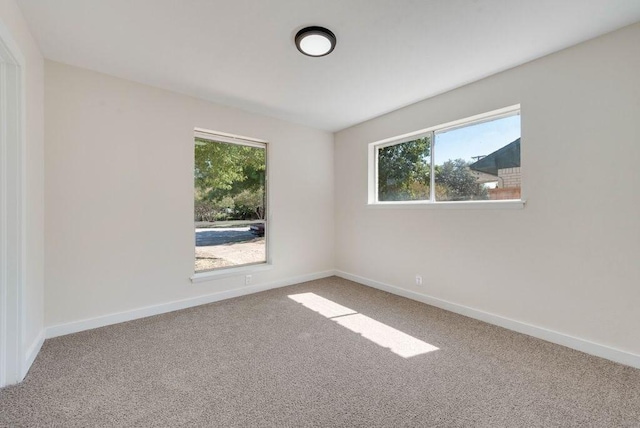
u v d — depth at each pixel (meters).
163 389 1.75
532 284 2.47
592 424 1.47
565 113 2.26
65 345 2.29
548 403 1.62
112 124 2.71
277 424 1.47
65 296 2.49
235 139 3.67
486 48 2.25
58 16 1.89
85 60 2.45
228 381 1.83
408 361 2.07
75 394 1.69
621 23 1.95
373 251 3.99
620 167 2.02
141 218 2.88
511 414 1.54
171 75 2.72
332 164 4.61
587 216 2.17
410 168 3.60
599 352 2.12
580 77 2.18
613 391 1.72
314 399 1.66
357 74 2.69
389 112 3.70
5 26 1.56
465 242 2.96
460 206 2.98
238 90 3.04
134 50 2.30
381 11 1.83
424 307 3.19
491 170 2.84
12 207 1.78
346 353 2.19
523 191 2.51
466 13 1.85
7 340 1.78
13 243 1.79
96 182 2.64
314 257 4.41
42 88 2.35
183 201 3.15
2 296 1.76
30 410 1.56
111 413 1.54
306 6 1.79
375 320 2.83
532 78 2.43
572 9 1.81
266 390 1.75
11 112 1.79
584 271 2.19
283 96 3.19
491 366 2.00
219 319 2.85
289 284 4.10
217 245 3.54
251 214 3.84
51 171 2.42
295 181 4.17
